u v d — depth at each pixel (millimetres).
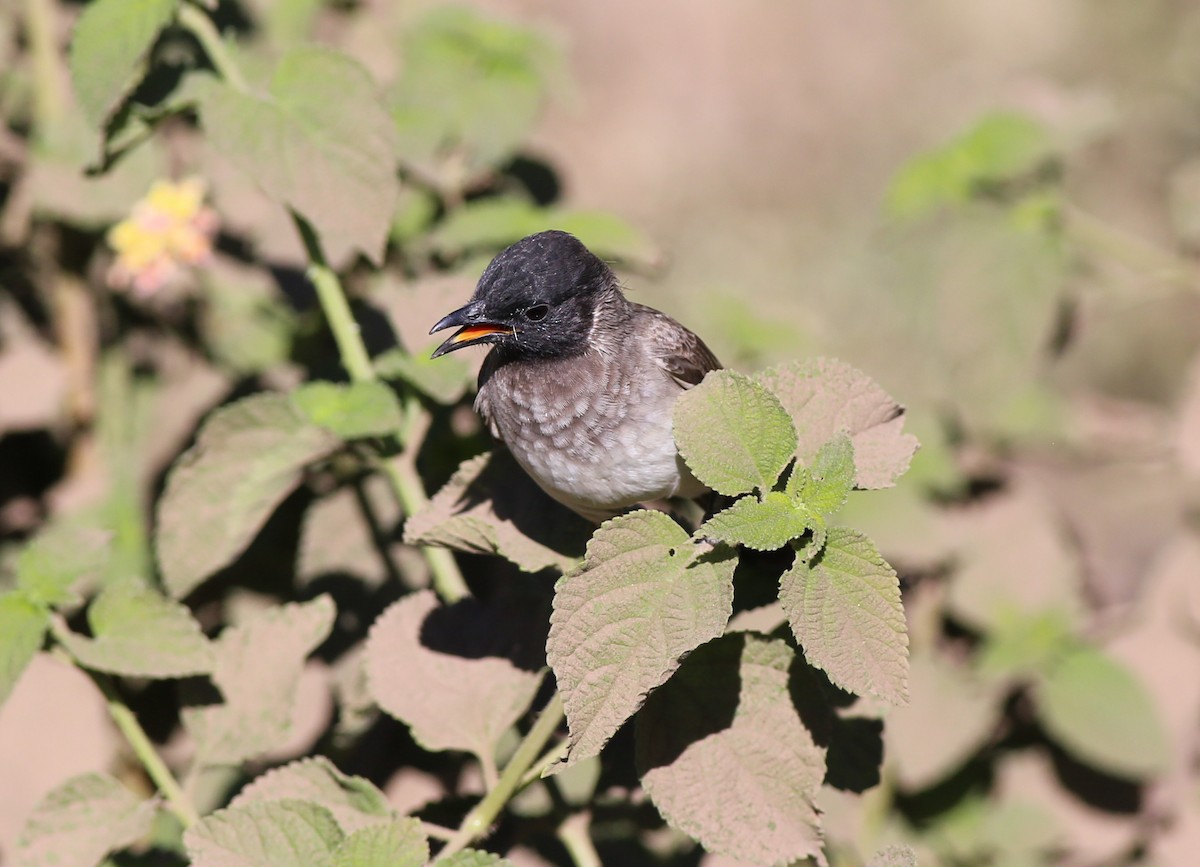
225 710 6605
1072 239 10234
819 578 5164
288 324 9875
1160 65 24125
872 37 26312
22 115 9922
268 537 9172
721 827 5594
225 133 7031
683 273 23094
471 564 7945
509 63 9477
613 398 7074
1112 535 10422
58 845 6234
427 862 5820
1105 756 9156
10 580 9414
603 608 5121
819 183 24719
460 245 8906
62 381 9500
